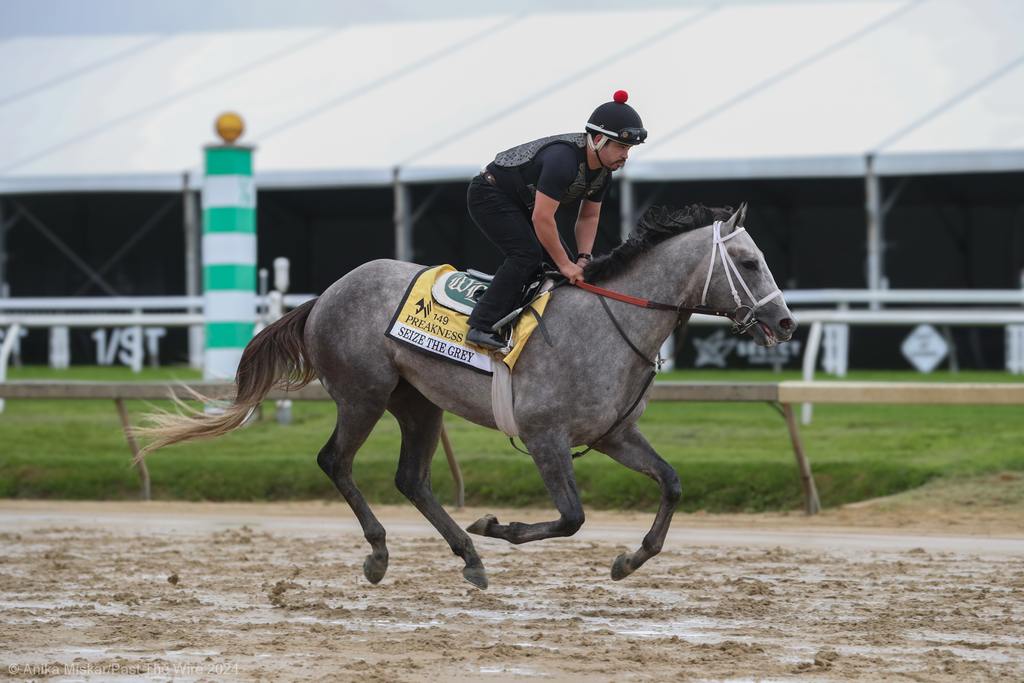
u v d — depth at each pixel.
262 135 25.22
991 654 6.68
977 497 11.91
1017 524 11.09
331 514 12.53
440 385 8.30
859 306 25.28
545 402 7.84
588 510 12.60
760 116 23.19
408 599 8.30
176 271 30.91
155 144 25.78
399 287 8.60
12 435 16.11
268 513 12.62
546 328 7.93
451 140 23.97
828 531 11.06
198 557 9.96
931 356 21.59
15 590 8.59
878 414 16.31
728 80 24.81
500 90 25.69
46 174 24.94
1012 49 24.19
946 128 21.81
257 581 8.94
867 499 12.38
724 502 12.46
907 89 23.39
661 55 26.23
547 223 7.89
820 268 29.27
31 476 14.12
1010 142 21.03
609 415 7.86
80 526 11.70
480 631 7.32
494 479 13.06
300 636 7.20
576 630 7.33
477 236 31.28
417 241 31.48
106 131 26.66
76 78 29.78
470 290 8.35
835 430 15.09
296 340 8.94
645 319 7.88
